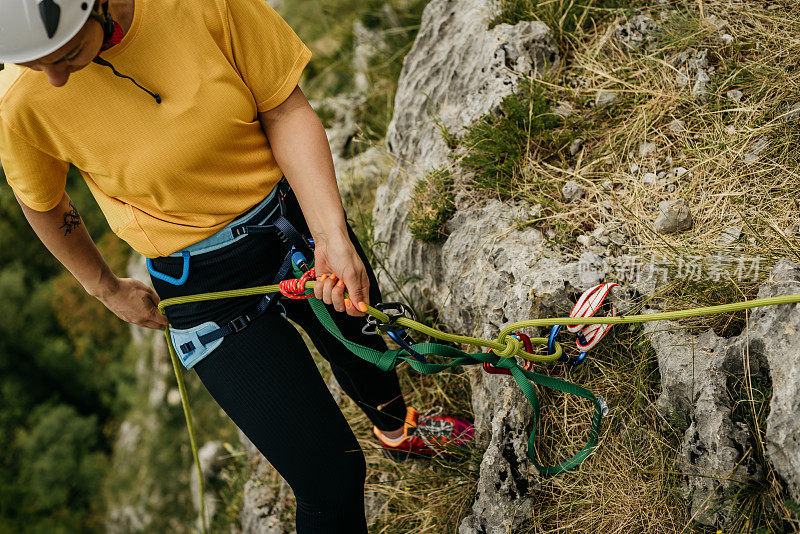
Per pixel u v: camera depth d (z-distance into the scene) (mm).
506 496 1791
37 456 15078
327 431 1521
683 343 1588
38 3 1072
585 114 2219
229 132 1398
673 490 1549
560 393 1825
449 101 2576
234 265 1522
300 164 1463
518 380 1555
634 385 1698
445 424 2123
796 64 1946
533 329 1839
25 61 1126
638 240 1843
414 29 3734
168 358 6879
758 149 1834
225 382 1539
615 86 2219
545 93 2291
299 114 1491
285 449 1495
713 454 1445
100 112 1308
